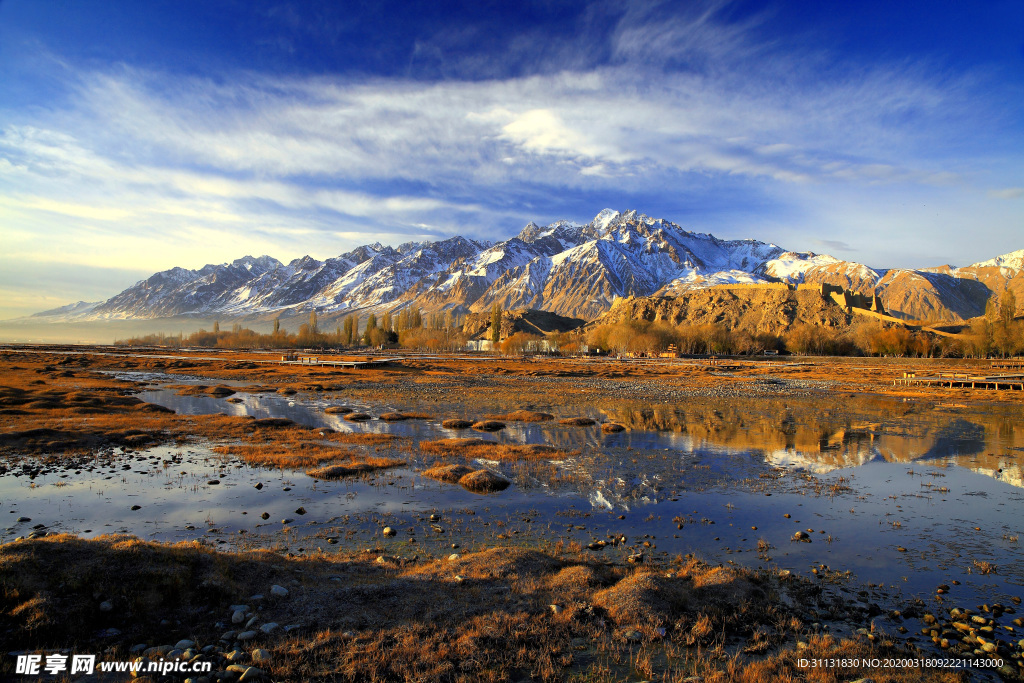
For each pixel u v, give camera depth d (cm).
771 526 1598
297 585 1039
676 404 4878
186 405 4525
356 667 773
